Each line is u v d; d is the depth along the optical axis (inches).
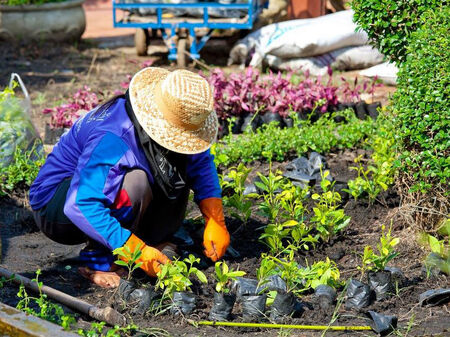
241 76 281.1
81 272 193.2
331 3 435.8
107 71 398.6
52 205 190.2
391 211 217.9
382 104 301.1
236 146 253.3
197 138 180.5
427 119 194.5
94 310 175.9
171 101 176.7
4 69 395.2
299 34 366.9
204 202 194.9
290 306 177.3
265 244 205.2
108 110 186.1
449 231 193.6
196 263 195.8
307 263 192.9
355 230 213.5
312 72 367.9
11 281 189.0
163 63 413.7
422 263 197.3
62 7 447.8
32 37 447.8
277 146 252.4
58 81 375.2
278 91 282.8
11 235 215.3
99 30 516.1
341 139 260.2
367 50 374.9
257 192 230.4
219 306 177.2
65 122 269.7
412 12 206.1
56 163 190.7
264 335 173.3
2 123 240.4
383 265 186.1
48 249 208.2
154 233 194.2
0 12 441.7
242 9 384.2
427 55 197.8
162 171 183.0
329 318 178.5
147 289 180.2
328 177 233.8
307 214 220.2
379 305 182.4
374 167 241.9
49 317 173.3
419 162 199.5
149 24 378.0
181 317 178.1
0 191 231.1
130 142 181.8
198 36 435.2
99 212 179.8
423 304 183.6
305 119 281.6
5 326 164.4
